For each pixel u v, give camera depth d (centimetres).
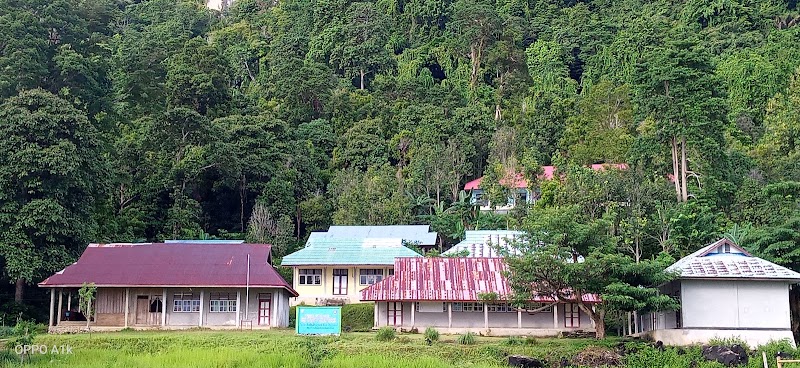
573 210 3766
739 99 9162
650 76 6425
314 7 12619
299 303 5400
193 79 8538
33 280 4831
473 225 7075
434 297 4200
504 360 3356
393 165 8750
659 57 6381
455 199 7794
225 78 9050
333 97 9712
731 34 10806
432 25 12362
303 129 9081
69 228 4988
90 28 7956
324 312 3950
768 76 9112
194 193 7431
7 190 4881
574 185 6131
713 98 6250
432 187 7781
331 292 5428
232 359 3100
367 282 5419
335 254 5469
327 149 9050
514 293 3775
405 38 12394
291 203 7569
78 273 4438
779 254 4097
